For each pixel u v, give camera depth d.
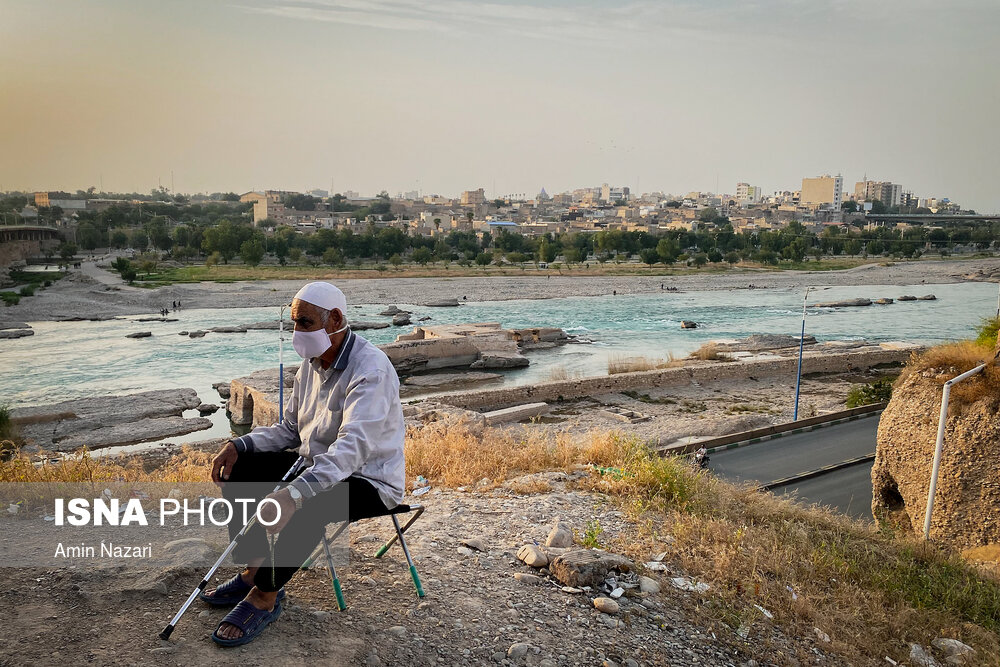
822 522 8.81
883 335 66.75
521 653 3.85
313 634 3.56
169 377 48.38
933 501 12.84
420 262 145.62
